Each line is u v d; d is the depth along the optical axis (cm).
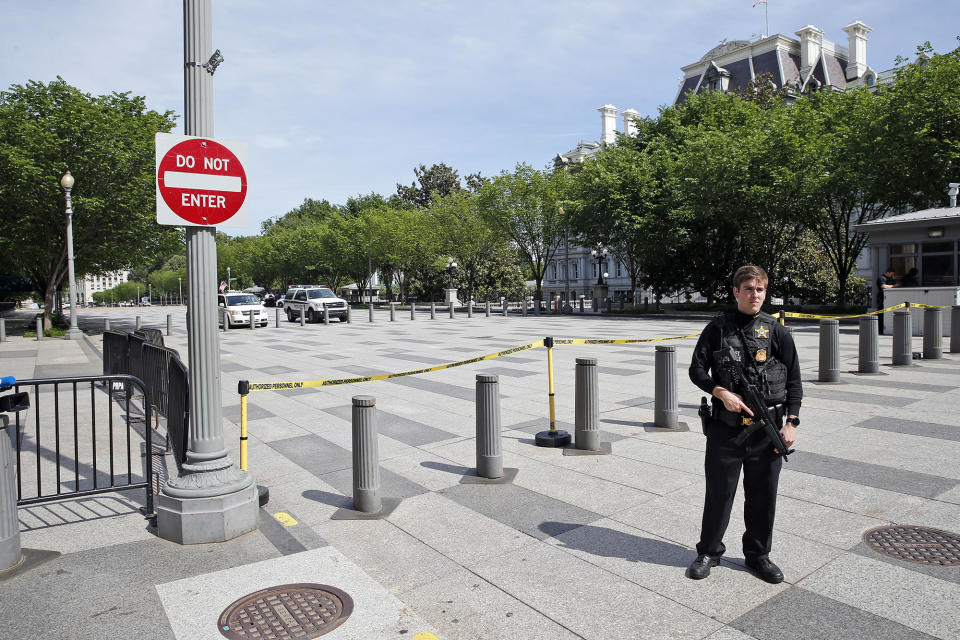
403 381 1144
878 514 463
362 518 484
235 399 1005
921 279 1755
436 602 354
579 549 420
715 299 3741
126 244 2883
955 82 2067
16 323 3438
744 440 359
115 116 2512
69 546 438
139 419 865
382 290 8438
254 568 399
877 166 2231
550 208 3941
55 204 2450
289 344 2011
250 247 9506
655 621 328
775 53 5091
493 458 571
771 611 335
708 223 3212
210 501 440
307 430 785
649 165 3312
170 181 432
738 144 2767
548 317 3441
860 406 818
